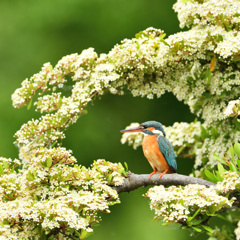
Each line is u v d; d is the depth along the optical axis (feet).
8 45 66.95
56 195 26.84
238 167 28.09
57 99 31.86
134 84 33.01
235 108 27.86
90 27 67.41
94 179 28.02
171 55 31.58
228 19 31.32
